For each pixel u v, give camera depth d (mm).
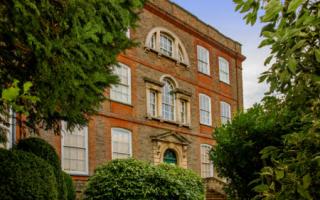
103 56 7395
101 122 18297
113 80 8133
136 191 12898
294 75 2326
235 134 8391
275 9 2105
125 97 19906
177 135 22594
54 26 6293
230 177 8547
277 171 2371
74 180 16609
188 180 14500
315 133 2281
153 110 21844
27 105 6473
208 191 21375
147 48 21438
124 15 7445
